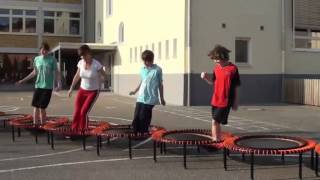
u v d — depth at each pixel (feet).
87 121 36.60
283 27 77.36
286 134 43.86
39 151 34.71
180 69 74.02
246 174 27.91
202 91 73.36
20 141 38.88
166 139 30.35
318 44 80.18
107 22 122.21
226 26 74.49
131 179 26.76
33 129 40.24
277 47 77.51
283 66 77.51
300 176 26.78
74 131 34.81
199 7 73.05
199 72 73.20
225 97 30.27
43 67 40.37
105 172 28.37
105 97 96.22
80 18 156.25
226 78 30.27
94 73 36.42
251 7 75.77
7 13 150.10
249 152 26.58
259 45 76.48
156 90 34.22
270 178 26.99
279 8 77.41
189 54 72.54
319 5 79.92
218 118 30.40
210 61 73.67
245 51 76.38
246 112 62.69
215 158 32.19
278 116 58.34
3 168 29.30
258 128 47.91
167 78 78.59
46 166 29.89
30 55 152.66
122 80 107.34
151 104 33.96
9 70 150.41
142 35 92.94
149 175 27.68
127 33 103.86
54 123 38.60
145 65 34.47
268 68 77.05
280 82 77.82
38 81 40.47
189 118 56.29
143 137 32.48
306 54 79.05
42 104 40.32
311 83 72.64
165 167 29.71
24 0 151.23
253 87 76.28
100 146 36.09
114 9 115.34
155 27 85.20
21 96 101.40
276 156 32.99
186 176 27.45
